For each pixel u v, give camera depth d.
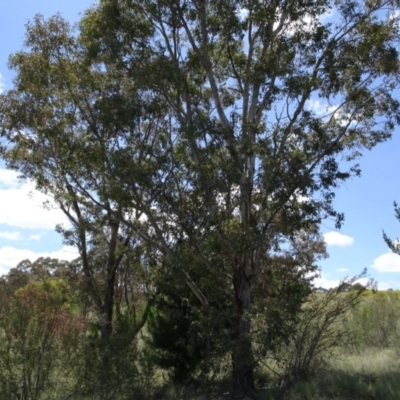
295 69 16.77
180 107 16.97
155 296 18.14
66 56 17.88
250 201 16.36
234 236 15.54
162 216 16.09
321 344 16.62
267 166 15.83
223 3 16.83
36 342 13.71
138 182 15.48
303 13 16.73
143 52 16.42
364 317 21.92
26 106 18.02
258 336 15.31
